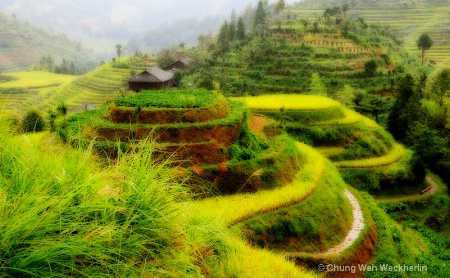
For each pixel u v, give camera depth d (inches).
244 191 808.3
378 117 2322.8
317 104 1744.6
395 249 871.7
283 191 831.7
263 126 1095.0
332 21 4173.2
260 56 3368.6
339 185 1046.4
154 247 184.1
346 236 818.8
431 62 3986.2
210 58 3794.3
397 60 3437.5
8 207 138.7
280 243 716.0
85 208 157.5
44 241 133.6
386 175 1496.1
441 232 1381.6
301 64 3198.8
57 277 137.7
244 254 343.6
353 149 1579.7
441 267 895.1
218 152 821.2
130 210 174.9
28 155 191.9
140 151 217.6
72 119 959.6
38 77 5689.0
